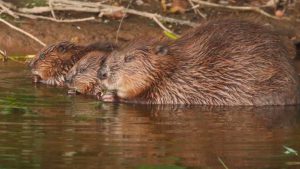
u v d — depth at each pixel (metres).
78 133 11.15
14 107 12.77
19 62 16.25
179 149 10.41
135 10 17.66
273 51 13.58
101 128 11.46
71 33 17.19
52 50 15.30
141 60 13.62
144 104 13.59
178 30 17.50
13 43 16.84
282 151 10.38
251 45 13.57
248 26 13.80
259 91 13.43
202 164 9.78
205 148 10.47
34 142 10.62
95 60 14.40
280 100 13.45
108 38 17.16
